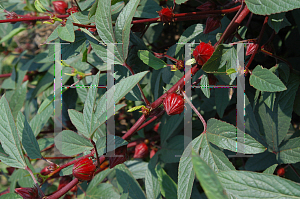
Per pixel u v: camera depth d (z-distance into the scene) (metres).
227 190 0.66
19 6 1.05
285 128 0.83
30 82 1.38
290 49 0.94
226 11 0.78
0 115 0.73
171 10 0.79
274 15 0.76
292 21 0.93
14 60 1.40
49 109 0.94
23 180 0.90
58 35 0.76
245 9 0.76
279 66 0.81
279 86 0.73
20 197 0.70
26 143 0.74
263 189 0.65
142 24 0.85
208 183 0.54
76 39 0.82
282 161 0.85
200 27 0.86
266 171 0.77
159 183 0.86
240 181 0.66
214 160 0.70
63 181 0.88
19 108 1.03
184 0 0.77
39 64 1.38
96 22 0.72
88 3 0.84
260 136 0.87
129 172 0.88
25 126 0.75
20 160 0.72
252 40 0.77
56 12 0.91
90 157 0.73
